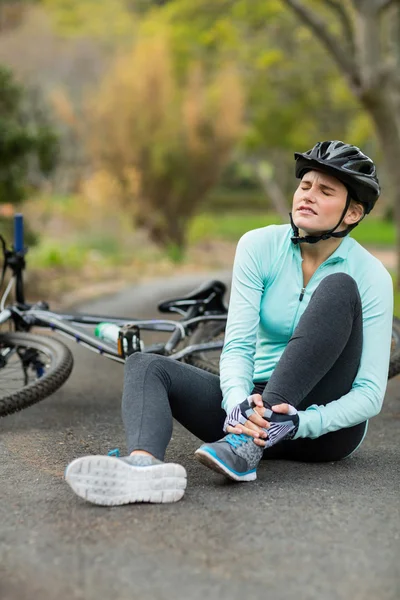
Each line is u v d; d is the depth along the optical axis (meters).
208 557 2.70
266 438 3.32
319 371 3.34
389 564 2.67
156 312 10.73
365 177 3.43
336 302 3.32
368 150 38.50
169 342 4.97
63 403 5.47
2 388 5.26
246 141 28.39
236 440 3.37
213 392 3.57
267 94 26.42
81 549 2.77
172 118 22.50
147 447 3.19
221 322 5.34
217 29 17.77
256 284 3.64
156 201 22.70
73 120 24.06
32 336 5.13
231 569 2.61
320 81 24.47
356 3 14.12
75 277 15.54
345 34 14.84
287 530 2.96
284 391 3.32
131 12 29.42
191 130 22.50
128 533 2.91
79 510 3.16
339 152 3.44
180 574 2.57
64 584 2.50
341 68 14.28
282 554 2.73
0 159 11.35
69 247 18.05
